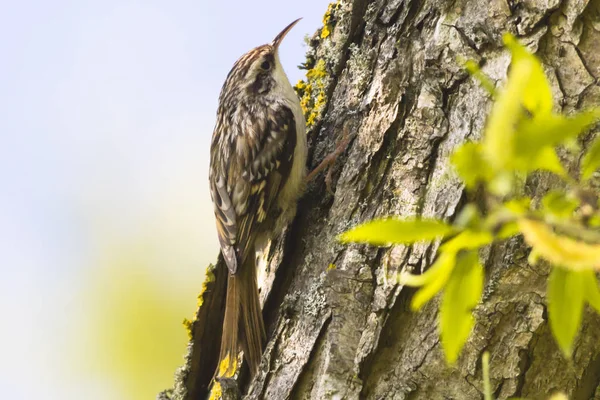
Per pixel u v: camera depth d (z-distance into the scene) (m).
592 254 1.28
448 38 2.80
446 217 2.78
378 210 2.80
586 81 2.78
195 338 2.85
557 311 1.59
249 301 2.83
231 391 2.81
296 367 2.79
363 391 2.79
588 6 2.78
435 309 2.78
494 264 2.78
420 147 2.79
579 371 2.78
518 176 2.77
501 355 2.78
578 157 2.77
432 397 2.78
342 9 2.84
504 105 1.32
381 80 2.81
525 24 2.79
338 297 2.79
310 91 2.86
